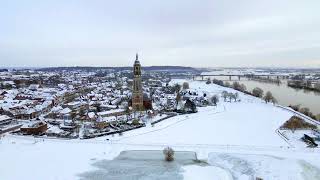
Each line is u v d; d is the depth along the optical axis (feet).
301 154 560.20
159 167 507.30
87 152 576.20
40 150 583.17
